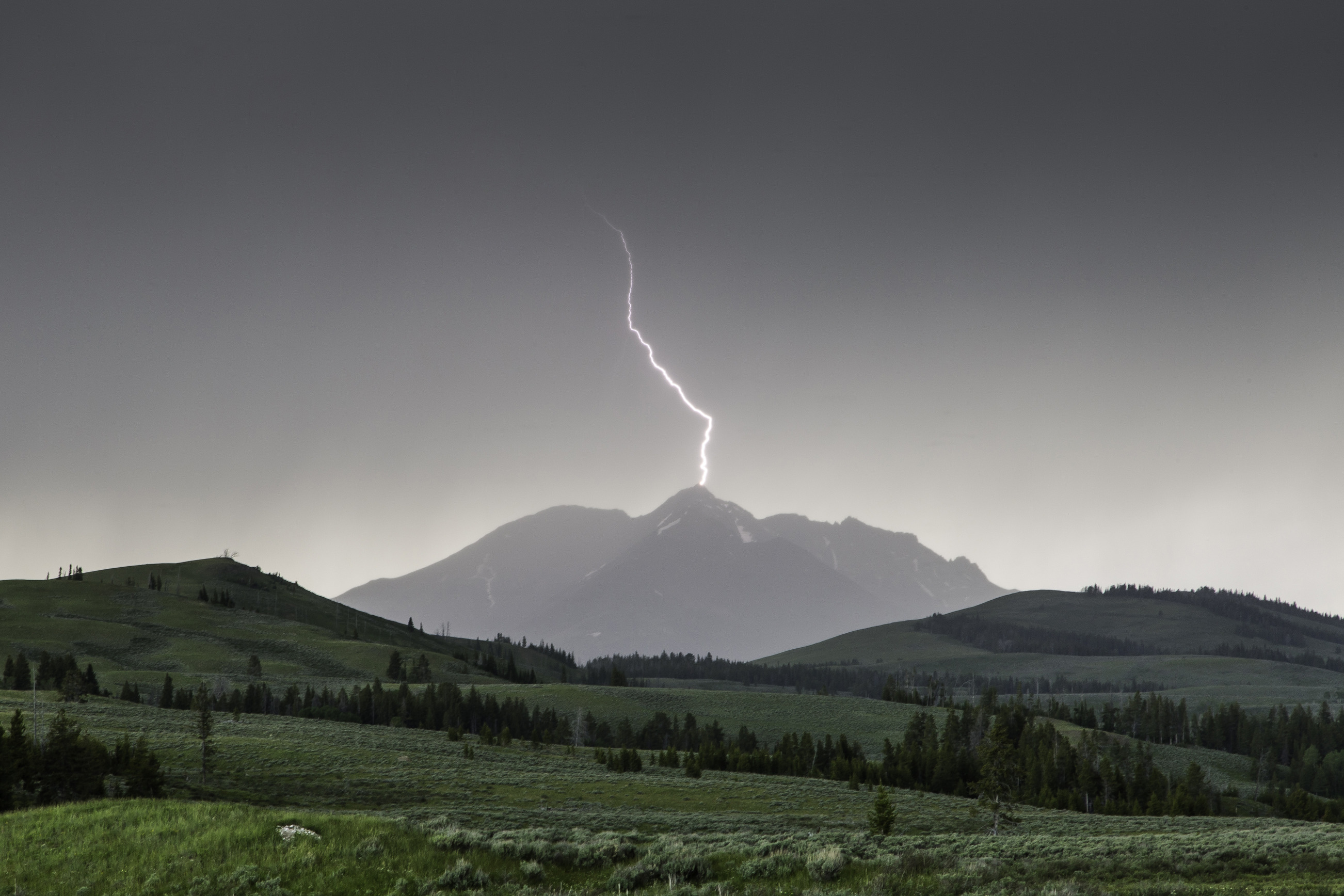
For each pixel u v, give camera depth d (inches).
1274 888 852.6
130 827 922.7
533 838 1078.4
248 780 2925.7
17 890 792.3
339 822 953.5
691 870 884.0
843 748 5359.3
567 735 6176.2
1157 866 1069.1
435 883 804.0
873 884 802.2
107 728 3873.0
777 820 2657.5
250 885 791.1
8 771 2222.0
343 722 5713.6
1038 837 1533.0
